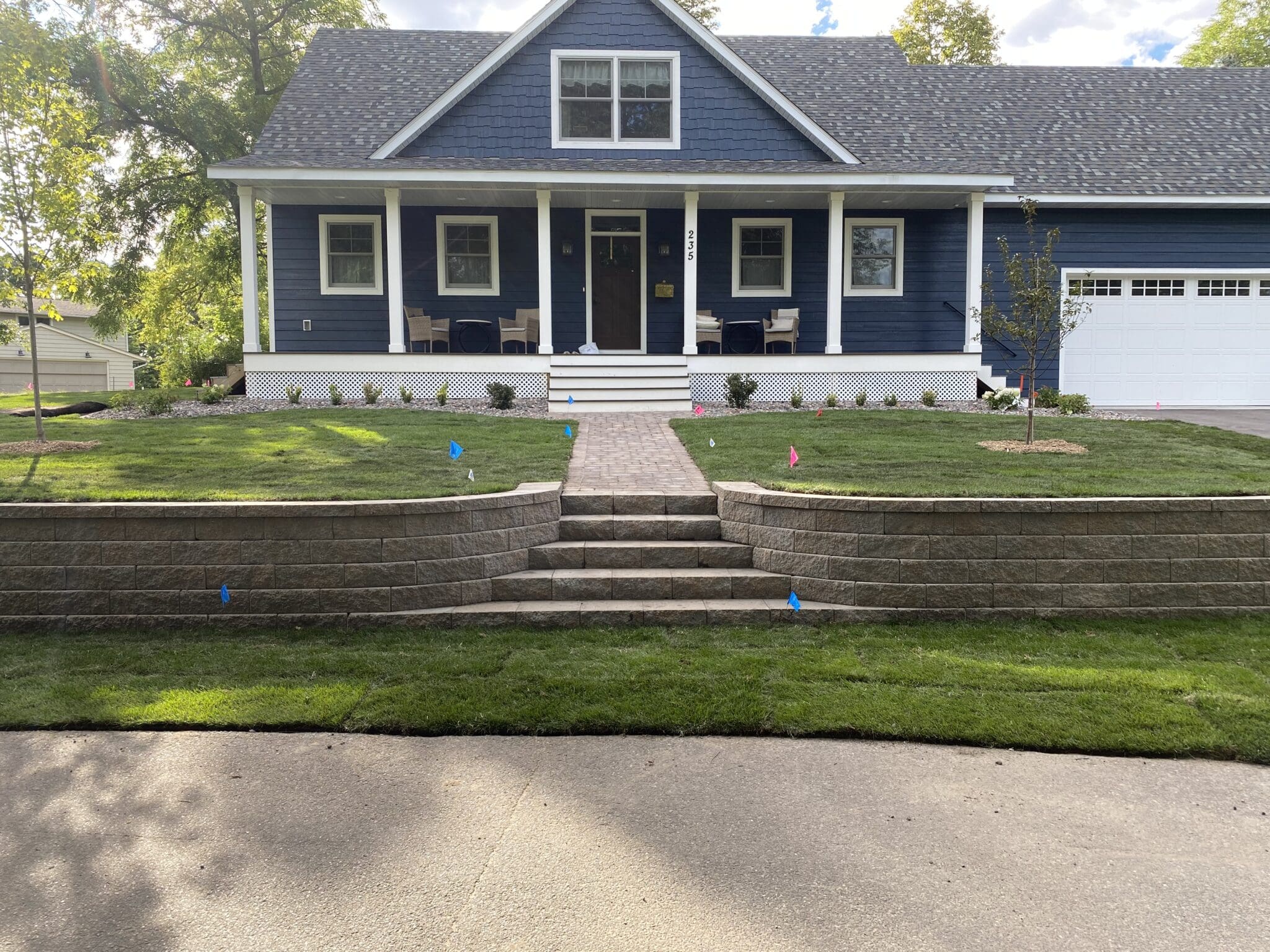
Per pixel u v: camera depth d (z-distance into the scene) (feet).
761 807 12.07
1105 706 15.20
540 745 13.94
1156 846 11.18
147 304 89.15
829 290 50.60
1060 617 19.69
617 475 26.89
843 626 19.33
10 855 10.83
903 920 9.58
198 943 9.18
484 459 28.55
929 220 56.75
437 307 56.08
